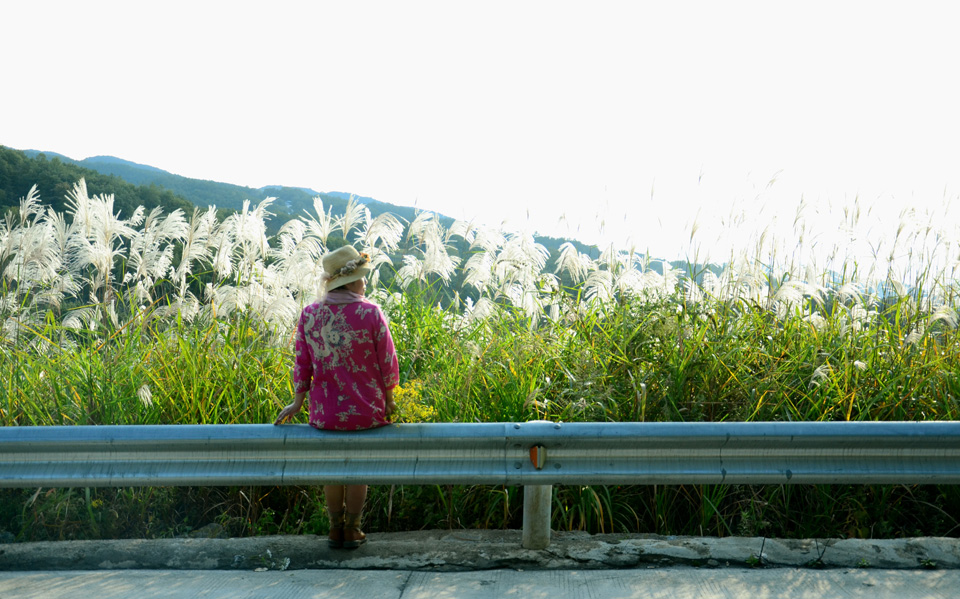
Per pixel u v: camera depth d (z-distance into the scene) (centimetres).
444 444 359
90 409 492
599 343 547
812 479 354
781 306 573
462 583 339
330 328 358
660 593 323
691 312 549
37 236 644
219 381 504
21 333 591
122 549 382
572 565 364
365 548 387
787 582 336
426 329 607
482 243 752
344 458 362
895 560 362
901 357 499
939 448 355
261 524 454
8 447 354
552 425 357
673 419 467
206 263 676
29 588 333
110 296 643
